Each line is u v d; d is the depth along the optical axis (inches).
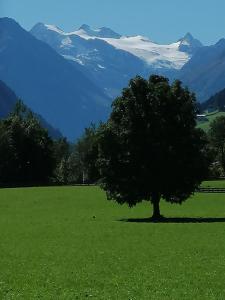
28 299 1291.8
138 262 1817.2
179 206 4515.3
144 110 3400.6
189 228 2819.9
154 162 3336.6
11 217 3700.8
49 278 1557.6
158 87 3422.7
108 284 1472.7
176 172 3341.5
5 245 2263.8
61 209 4372.5
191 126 3435.0
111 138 3373.5
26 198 5438.0
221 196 5418.3
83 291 1385.3
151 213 3946.9
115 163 3380.9
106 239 2433.6
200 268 1690.5
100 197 5492.1
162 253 2011.6
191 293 1352.1
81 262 1825.8
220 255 1952.5
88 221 3356.3
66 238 2486.5
